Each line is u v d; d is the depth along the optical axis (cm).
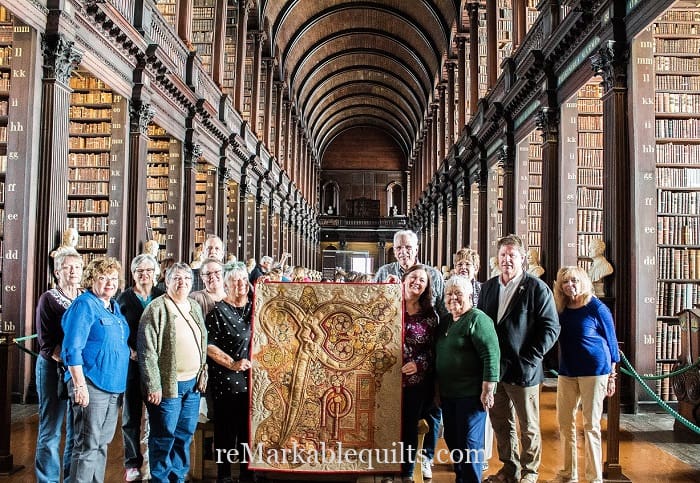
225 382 441
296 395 433
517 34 1356
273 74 2677
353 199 4469
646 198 770
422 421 468
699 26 924
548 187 1048
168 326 416
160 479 410
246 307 462
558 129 1045
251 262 1465
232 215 1875
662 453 582
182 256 1345
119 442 598
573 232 1020
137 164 1057
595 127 1156
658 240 857
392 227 4384
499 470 490
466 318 421
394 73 3672
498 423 474
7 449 496
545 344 449
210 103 1471
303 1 2558
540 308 449
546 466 536
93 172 1130
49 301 446
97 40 906
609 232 791
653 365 753
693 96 894
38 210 778
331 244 4491
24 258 758
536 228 1353
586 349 478
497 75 1614
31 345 761
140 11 1051
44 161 782
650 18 722
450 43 2377
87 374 399
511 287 462
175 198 1330
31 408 723
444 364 426
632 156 774
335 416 430
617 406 514
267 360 436
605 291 789
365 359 434
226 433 445
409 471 432
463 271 574
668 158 888
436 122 2997
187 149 1367
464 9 2059
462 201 1958
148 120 1095
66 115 817
